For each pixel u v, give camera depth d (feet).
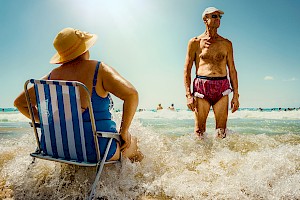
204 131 17.90
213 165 10.88
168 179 9.64
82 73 9.00
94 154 8.59
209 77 17.44
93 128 8.29
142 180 9.89
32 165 9.82
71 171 10.09
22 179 9.52
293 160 10.31
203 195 8.62
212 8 17.84
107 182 9.36
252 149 14.30
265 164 9.82
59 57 9.64
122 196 8.67
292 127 31.58
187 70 18.43
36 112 9.87
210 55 17.51
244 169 9.79
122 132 9.26
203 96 17.48
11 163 10.94
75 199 8.62
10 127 33.68
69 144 8.76
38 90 8.86
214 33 17.80
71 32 9.34
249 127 31.65
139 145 12.39
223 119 17.79
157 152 12.40
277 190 8.28
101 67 9.07
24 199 8.71
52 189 9.11
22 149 13.35
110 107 9.59
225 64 17.79
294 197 7.97
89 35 9.91
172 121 47.52
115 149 9.11
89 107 8.16
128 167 9.79
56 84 8.30
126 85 8.89
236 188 8.61
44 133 9.13
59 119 8.74
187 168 11.22
